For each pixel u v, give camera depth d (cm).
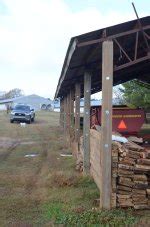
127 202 952
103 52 964
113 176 954
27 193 1145
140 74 2072
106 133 962
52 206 982
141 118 1778
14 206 1006
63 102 3356
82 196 1076
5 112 7788
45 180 1298
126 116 1775
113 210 935
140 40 1161
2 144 2622
